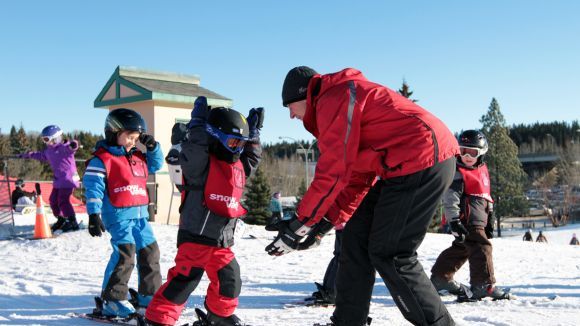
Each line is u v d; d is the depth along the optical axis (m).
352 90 3.06
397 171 3.05
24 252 9.16
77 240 9.98
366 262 3.30
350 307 3.33
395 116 3.05
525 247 11.52
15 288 6.05
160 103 13.84
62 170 10.70
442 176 3.06
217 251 3.84
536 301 5.50
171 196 13.70
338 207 3.36
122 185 4.50
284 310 4.96
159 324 3.69
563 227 61.91
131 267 4.53
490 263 5.51
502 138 67.38
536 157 115.56
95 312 4.56
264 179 42.94
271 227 3.21
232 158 3.81
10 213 12.20
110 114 4.57
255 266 8.04
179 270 3.76
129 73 14.43
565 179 74.12
